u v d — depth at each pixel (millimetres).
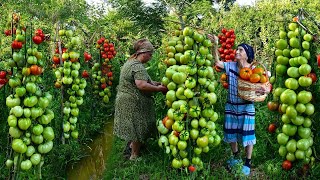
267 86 4520
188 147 4680
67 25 6035
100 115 7629
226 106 4859
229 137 4875
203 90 4613
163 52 7875
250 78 4484
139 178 4883
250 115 4707
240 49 4633
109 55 8188
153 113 5469
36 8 15438
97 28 9719
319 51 4309
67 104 5836
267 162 4891
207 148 4691
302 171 4574
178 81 4574
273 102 4695
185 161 4648
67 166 5406
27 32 4387
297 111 4324
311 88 4379
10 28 4914
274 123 4875
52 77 6246
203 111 4621
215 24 10938
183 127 4586
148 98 5375
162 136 4855
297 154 4449
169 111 4668
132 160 5359
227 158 5238
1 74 4301
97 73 8180
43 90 4504
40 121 4395
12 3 14336
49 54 6609
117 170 5098
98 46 8172
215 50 4781
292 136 4504
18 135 4262
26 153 4316
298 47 4297
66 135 5824
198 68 4574
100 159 5820
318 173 4500
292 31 4336
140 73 5078
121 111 5281
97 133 6977
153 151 5516
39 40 4395
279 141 4535
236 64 4734
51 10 15203
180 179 4676
